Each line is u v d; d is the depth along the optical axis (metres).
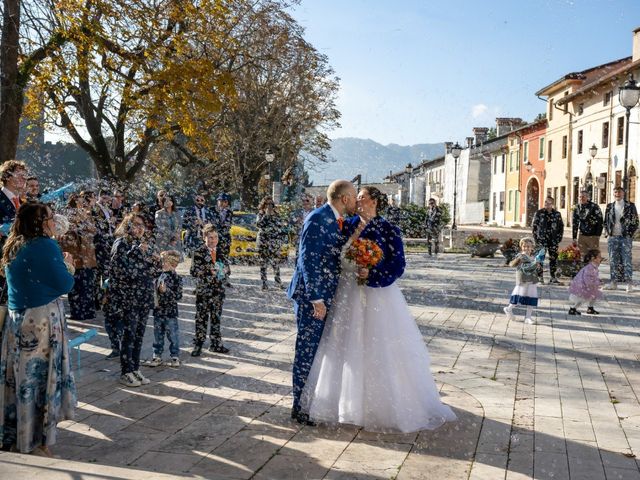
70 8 12.70
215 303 6.99
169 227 11.52
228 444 4.26
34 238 4.06
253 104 31.55
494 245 21.12
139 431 4.52
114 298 5.75
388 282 4.59
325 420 4.60
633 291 12.56
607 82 36.97
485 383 5.82
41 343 4.03
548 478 3.70
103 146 21.52
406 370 4.59
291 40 28.52
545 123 48.06
